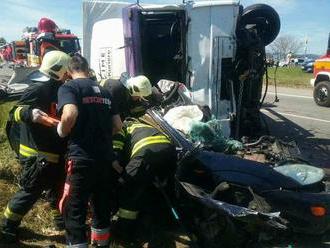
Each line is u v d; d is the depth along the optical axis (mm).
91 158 3641
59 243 4195
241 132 7984
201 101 7445
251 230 3895
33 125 3924
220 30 7367
